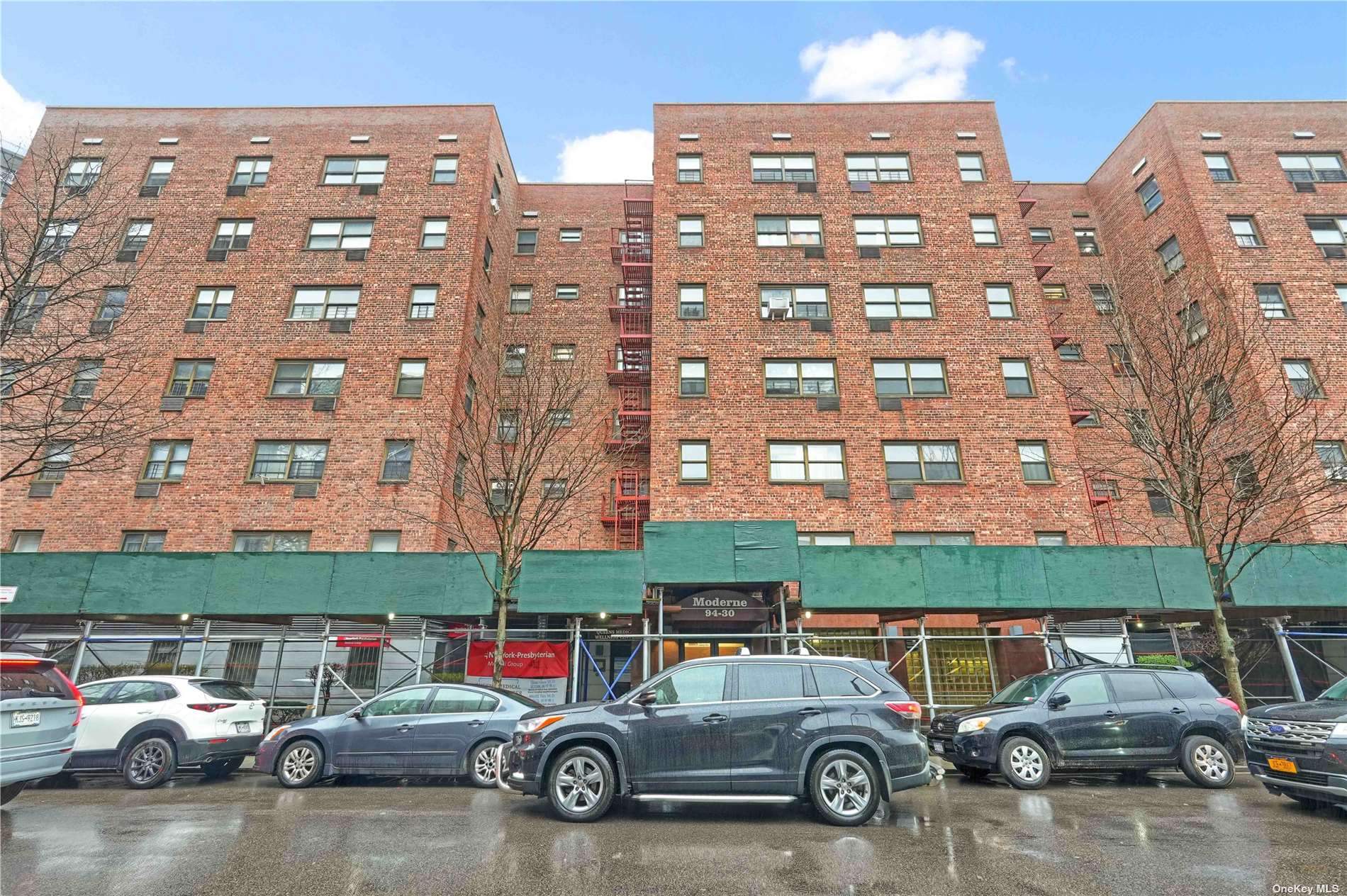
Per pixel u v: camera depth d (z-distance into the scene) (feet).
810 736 22.24
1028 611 45.70
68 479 61.26
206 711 31.55
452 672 53.62
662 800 25.13
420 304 70.33
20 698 22.25
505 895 14.99
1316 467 52.19
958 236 72.33
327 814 23.53
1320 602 43.21
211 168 75.66
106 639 42.80
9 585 42.65
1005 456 63.10
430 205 74.90
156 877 16.19
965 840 19.70
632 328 82.17
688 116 78.28
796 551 43.55
